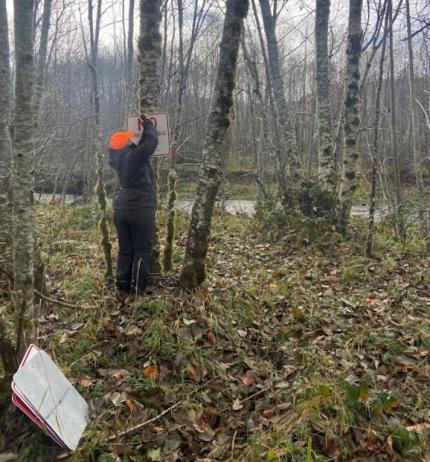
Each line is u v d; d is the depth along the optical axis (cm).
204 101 1938
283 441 289
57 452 288
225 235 924
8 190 493
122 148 475
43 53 780
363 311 503
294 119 1525
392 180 1697
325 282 613
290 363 396
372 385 359
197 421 320
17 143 286
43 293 477
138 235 464
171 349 381
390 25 750
